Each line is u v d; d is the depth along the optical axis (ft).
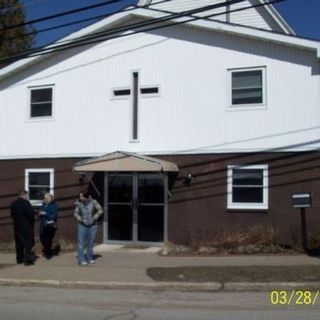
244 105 61.11
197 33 63.10
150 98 64.59
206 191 61.87
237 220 60.59
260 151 60.29
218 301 37.52
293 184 59.11
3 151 71.67
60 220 67.87
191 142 62.80
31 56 65.10
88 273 47.57
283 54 59.98
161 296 39.68
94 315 33.06
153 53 64.75
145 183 64.28
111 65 66.49
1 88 72.13
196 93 62.90
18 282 45.57
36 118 70.03
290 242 58.49
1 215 71.41
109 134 66.13
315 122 58.70
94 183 66.39
